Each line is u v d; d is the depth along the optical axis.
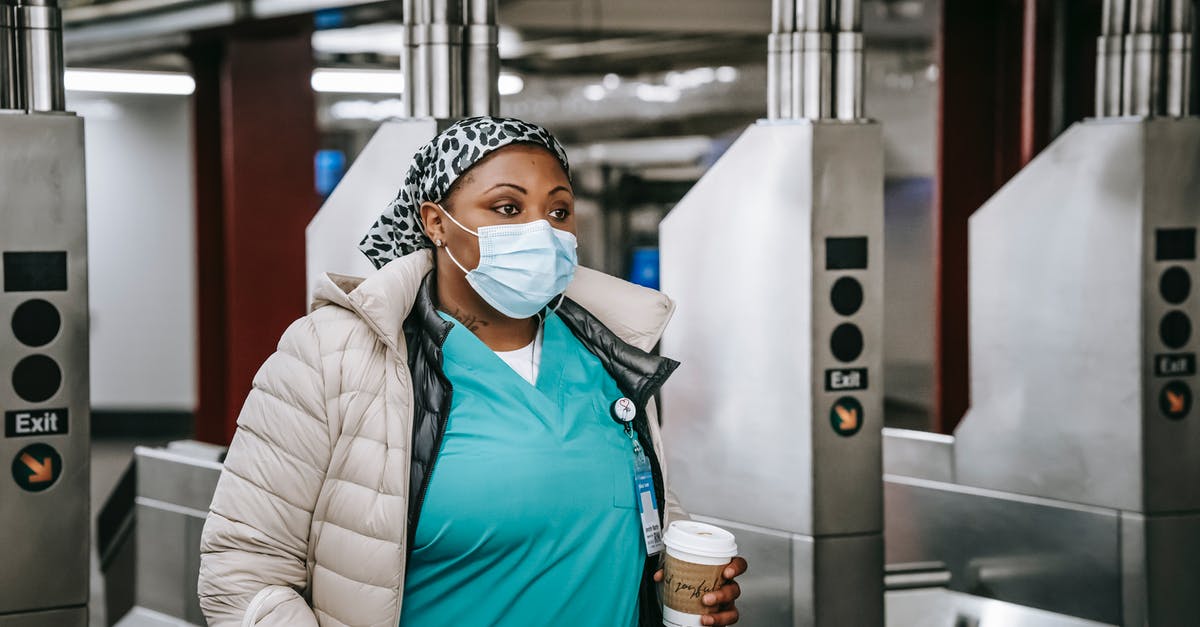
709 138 7.19
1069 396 4.27
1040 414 4.39
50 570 3.25
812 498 3.74
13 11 3.16
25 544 3.21
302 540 1.71
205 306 7.45
